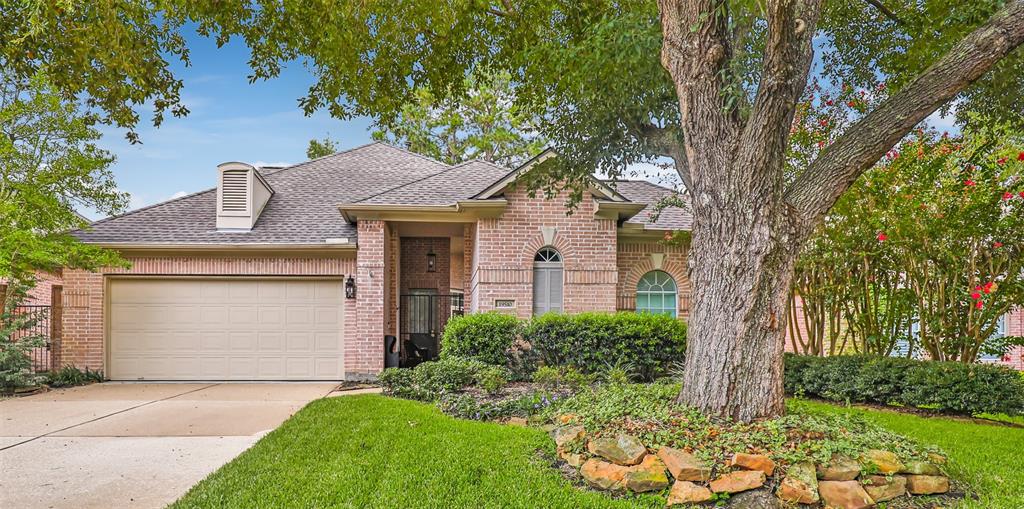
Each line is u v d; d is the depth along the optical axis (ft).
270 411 30.09
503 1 28.68
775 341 17.93
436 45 29.35
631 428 17.67
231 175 45.27
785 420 17.17
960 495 15.58
